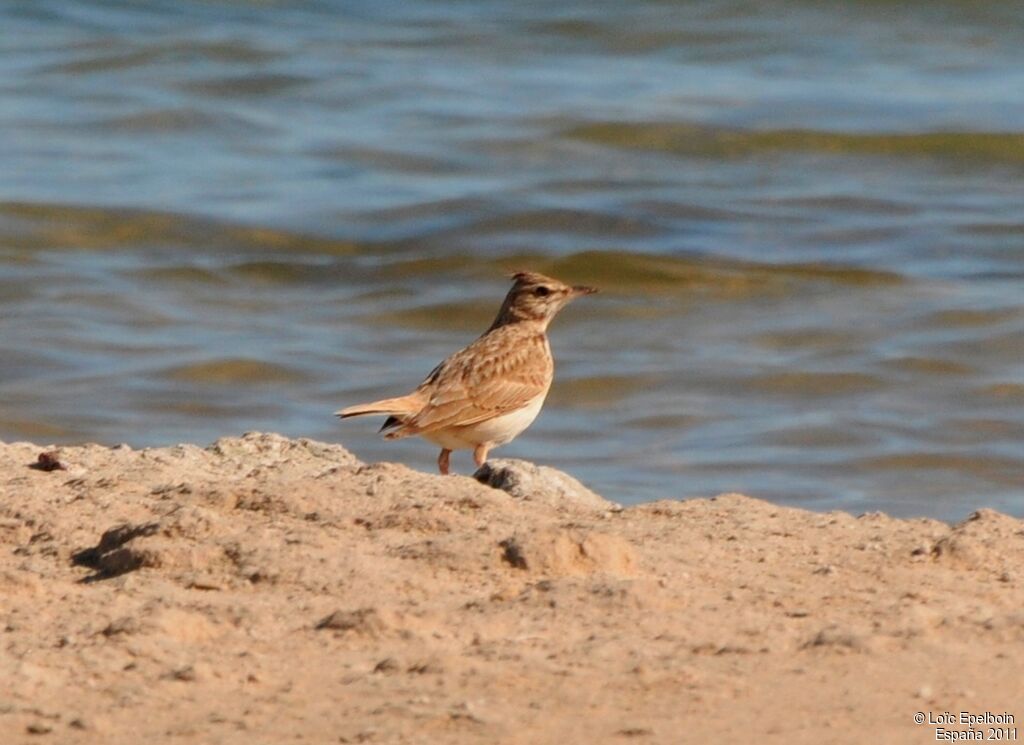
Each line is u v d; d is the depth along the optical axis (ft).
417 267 84.12
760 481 55.83
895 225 90.74
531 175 100.27
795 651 21.45
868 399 64.90
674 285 80.59
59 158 102.68
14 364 68.44
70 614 22.97
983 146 106.42
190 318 75.77
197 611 22.70
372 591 23.67
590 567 24.63
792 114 113.60
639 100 117.80
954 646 21.61
